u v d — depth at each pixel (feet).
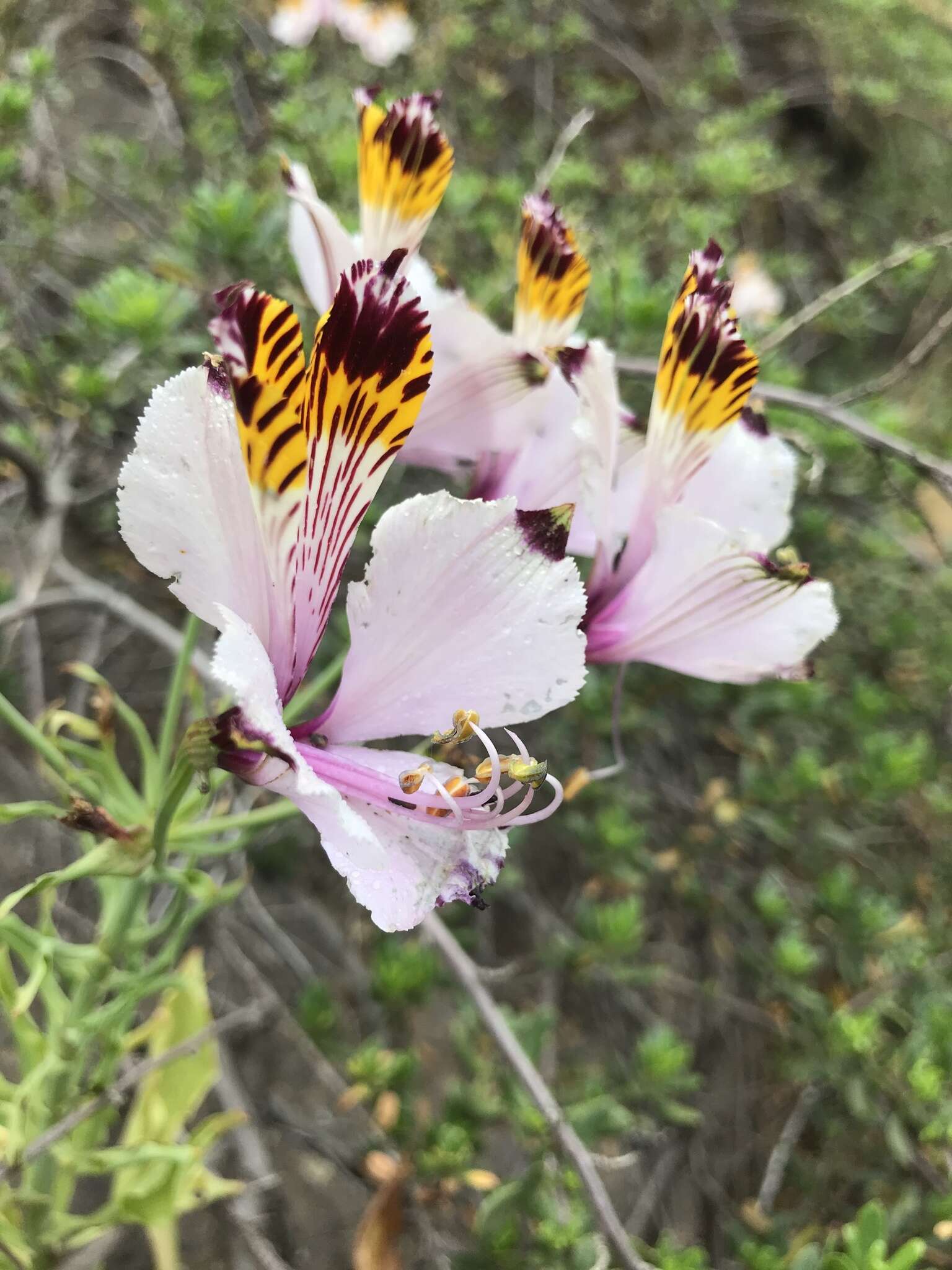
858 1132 0.91
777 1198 1.03
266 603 0.34
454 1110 0.74
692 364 0.41
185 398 0.31
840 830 1.06
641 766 1.15
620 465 0.47
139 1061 0.78
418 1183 0.72
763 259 1.35
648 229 1.20
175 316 0.77
